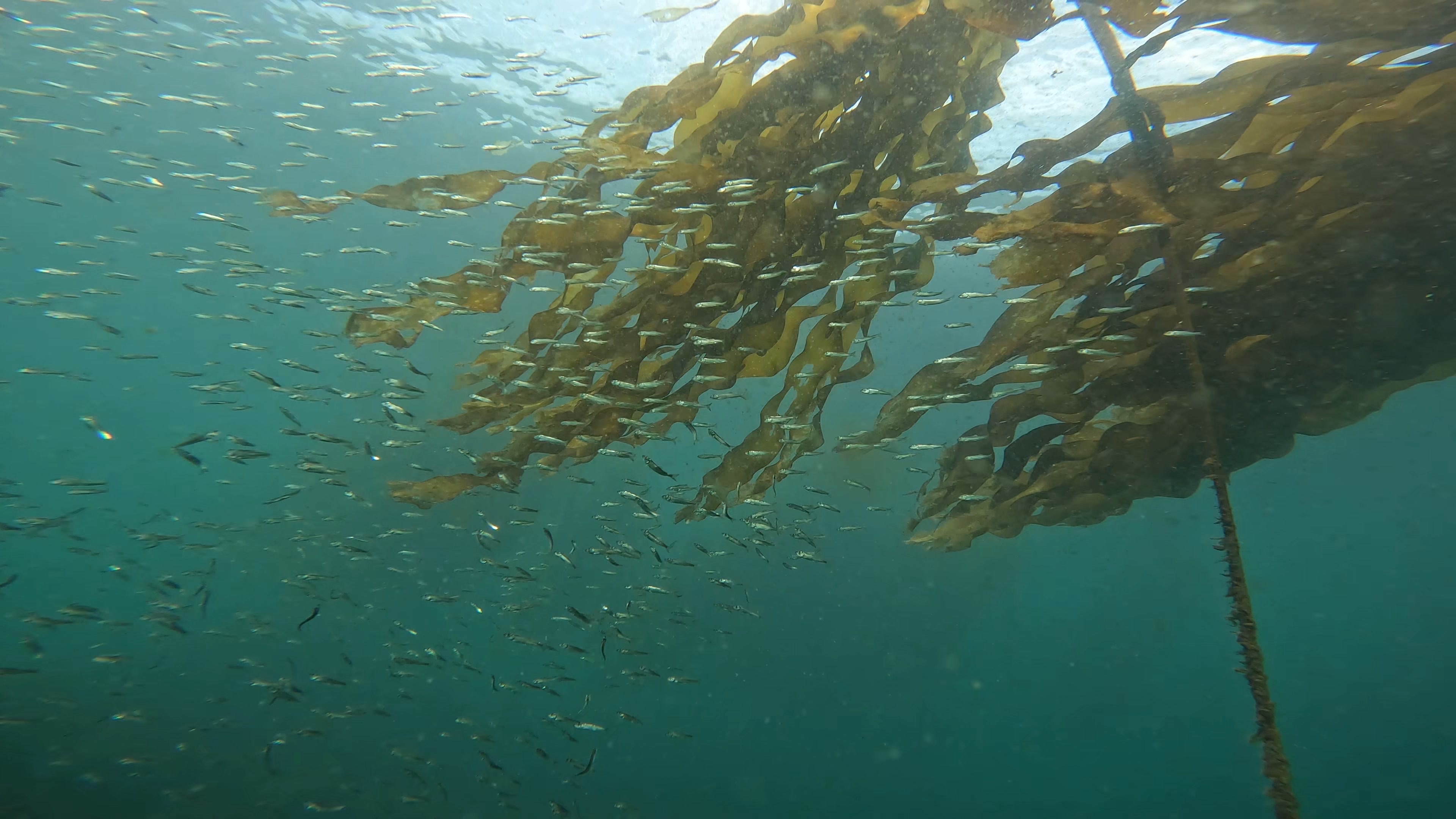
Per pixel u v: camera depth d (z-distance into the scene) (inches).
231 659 581.0
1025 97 378.9
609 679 658.2
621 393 163.5
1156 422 179.3
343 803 372.2
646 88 149.0
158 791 349.7
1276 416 171.2
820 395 169.9
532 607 319.9
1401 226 138.4
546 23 428.5
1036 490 195.3
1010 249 143.8
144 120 603.8
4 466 984.9
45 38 502.0
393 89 539.5
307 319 903.7
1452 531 1716.3
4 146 646.5
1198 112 128.2
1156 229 136.5
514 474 177.3
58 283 910.4
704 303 148.3
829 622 839.7
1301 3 113.7
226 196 720.3
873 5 137.5
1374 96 121.8
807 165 146.6
